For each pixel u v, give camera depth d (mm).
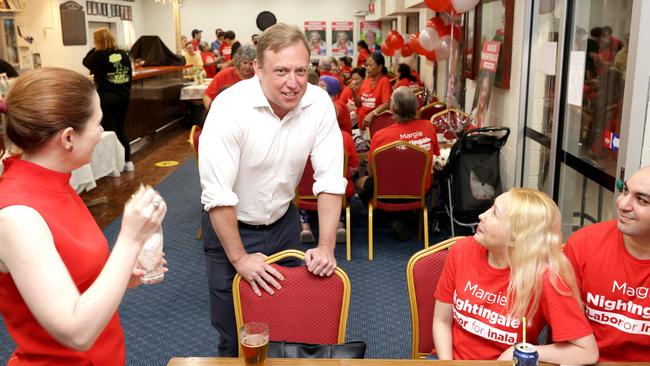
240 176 2080
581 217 3406
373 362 1555
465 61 6359
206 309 3393
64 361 1339
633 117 2424
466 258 1847
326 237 2041
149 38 10930
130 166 7023
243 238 2207
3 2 9047
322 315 1985
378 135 4234
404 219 4793
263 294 1979
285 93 1865
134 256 1184
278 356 1706
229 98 1984
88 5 13211
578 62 3281
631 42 2439
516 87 4305
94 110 1283
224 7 17781
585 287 1818
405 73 7863
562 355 1625
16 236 1150
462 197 4074
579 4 3307
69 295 1117
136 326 3186
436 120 5723
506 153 4598
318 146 2145
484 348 1810
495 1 5023
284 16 17938
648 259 1709
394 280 3764
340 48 18078
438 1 5379
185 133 10008
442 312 1921
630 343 1764
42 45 10758
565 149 3555
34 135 1209
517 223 1675
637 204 1600
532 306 1697
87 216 1406
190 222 5062
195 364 1535
